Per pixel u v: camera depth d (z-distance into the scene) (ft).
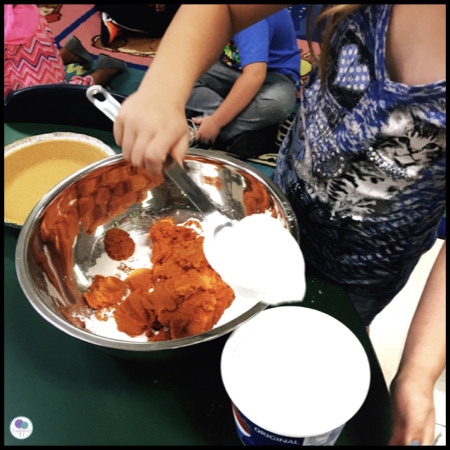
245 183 2.44
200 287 2.18
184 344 1.64
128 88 6.49
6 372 1.94
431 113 1.79
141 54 7.09
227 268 1.77
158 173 1.91
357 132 2.02
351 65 1.95
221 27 2.17
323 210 2.35
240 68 5.43
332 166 2.19
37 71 4.29
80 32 7.43
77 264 2.46
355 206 2.24
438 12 1.64
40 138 2.87
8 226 2.42
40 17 4.26
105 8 7.07
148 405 1.86
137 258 2.58
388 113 1.88
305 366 1.53
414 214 2.18
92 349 2.03
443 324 1.94
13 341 2.05
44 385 1.91
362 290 2.71
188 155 2.48
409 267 2.69
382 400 1.86
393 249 2.36
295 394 1.45
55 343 2.05
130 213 2.76
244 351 1.59
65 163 2.82
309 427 1.38
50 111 3.19
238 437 1.77
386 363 4.10
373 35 1.82
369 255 2.42
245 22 2.22
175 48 2.08
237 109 4.91
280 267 1.71
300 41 7.30
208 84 5.56
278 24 4.96
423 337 1.94
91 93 2.13
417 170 1.99
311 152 2.28
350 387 1.49
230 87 5.56
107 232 2.54
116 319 2.19
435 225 2.39
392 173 2.03
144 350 1.65
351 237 2.37
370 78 1.90
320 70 2.13
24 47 4.08
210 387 1.91
